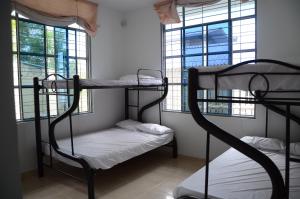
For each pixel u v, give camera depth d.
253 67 1.28
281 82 1.21
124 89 4.57
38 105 3.11
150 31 4.20
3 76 1.23
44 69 3.44
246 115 3.38
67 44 3.71
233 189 1.80
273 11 3.03
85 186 2.88
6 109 1.25
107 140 3.35
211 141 3.69
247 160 2.43
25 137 3.24
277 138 3.07
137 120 4.42
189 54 3.83
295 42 2.90
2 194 1.25
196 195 1.78
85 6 3.75
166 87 3.88
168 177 3.13
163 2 3.77
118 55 4.50
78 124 3.85
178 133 4.00
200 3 3.46
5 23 1.23
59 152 2.81
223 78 1.37
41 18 3.24
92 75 4.04
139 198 2.57
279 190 1.23
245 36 3.30
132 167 3.49
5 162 1.26
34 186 2.88
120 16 4.50
